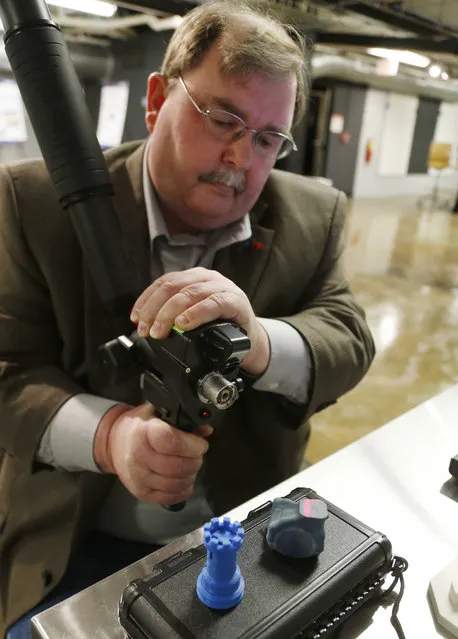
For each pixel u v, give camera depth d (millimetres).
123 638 371
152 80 701
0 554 762
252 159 643
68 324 721
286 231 805
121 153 768
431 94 7500
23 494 749
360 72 5180
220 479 824
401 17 2855
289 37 645
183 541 464
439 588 413
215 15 600
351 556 396
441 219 6320
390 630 386
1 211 686
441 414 698
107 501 808
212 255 768
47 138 563
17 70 558
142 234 724
